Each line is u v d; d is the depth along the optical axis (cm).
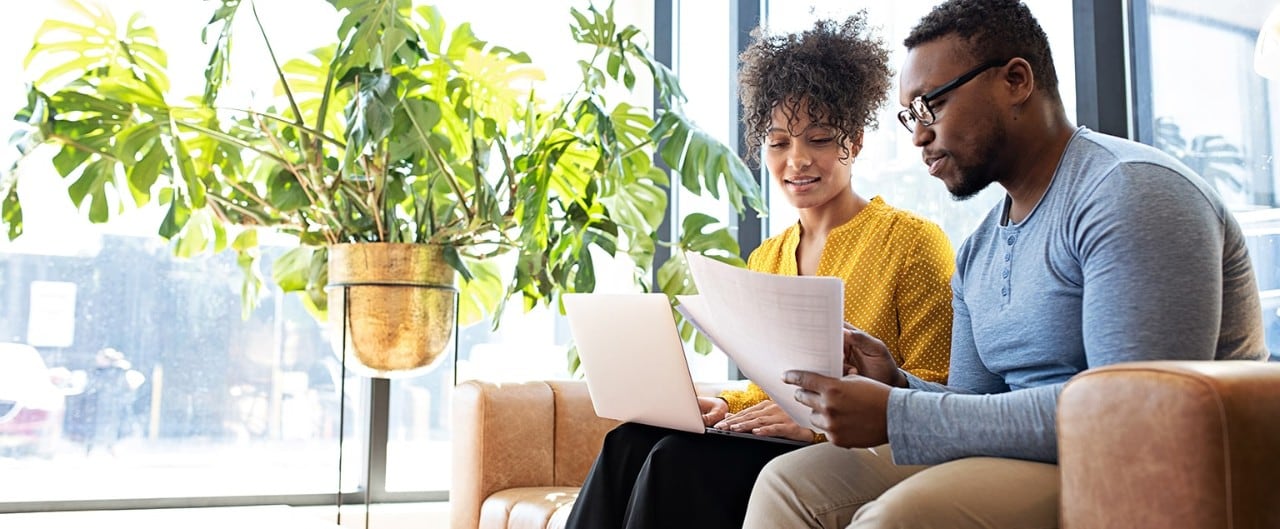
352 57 227
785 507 126
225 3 233
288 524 179
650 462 150
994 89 128
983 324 134
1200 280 104
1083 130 126
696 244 267
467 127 258
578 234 243
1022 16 130
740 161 250
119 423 278
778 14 309
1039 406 109
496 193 248
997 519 105
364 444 300
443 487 310
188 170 219
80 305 276
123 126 225
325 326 301
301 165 240
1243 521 81
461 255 248
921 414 116
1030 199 129
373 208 233
